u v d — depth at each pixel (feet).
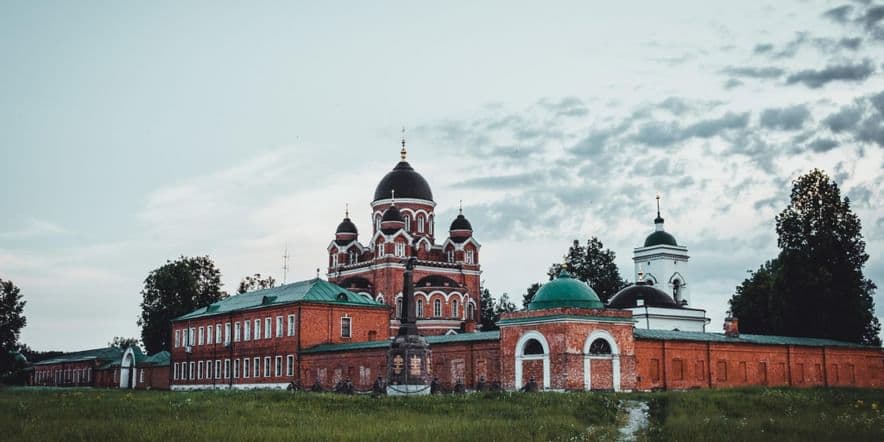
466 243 437.17
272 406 177.17
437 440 126.41
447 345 274.36
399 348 246.88
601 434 141.59
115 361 498.28
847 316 331.16
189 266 514.27
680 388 260.01
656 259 431.43
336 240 453.17
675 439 131.64
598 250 496.23
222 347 384.68
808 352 298.76
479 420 153.58
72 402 185.37
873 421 148.15
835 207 336.49
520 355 246.47
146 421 147.13
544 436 132.46
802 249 337.11
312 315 337.31
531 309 251.19
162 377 441.68
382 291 413.59
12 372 493.36
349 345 314.35
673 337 262.88
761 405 180.14
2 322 455.63
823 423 146.51
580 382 235.61
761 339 290.97
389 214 422.82
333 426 143.13
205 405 175.63
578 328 238.07
